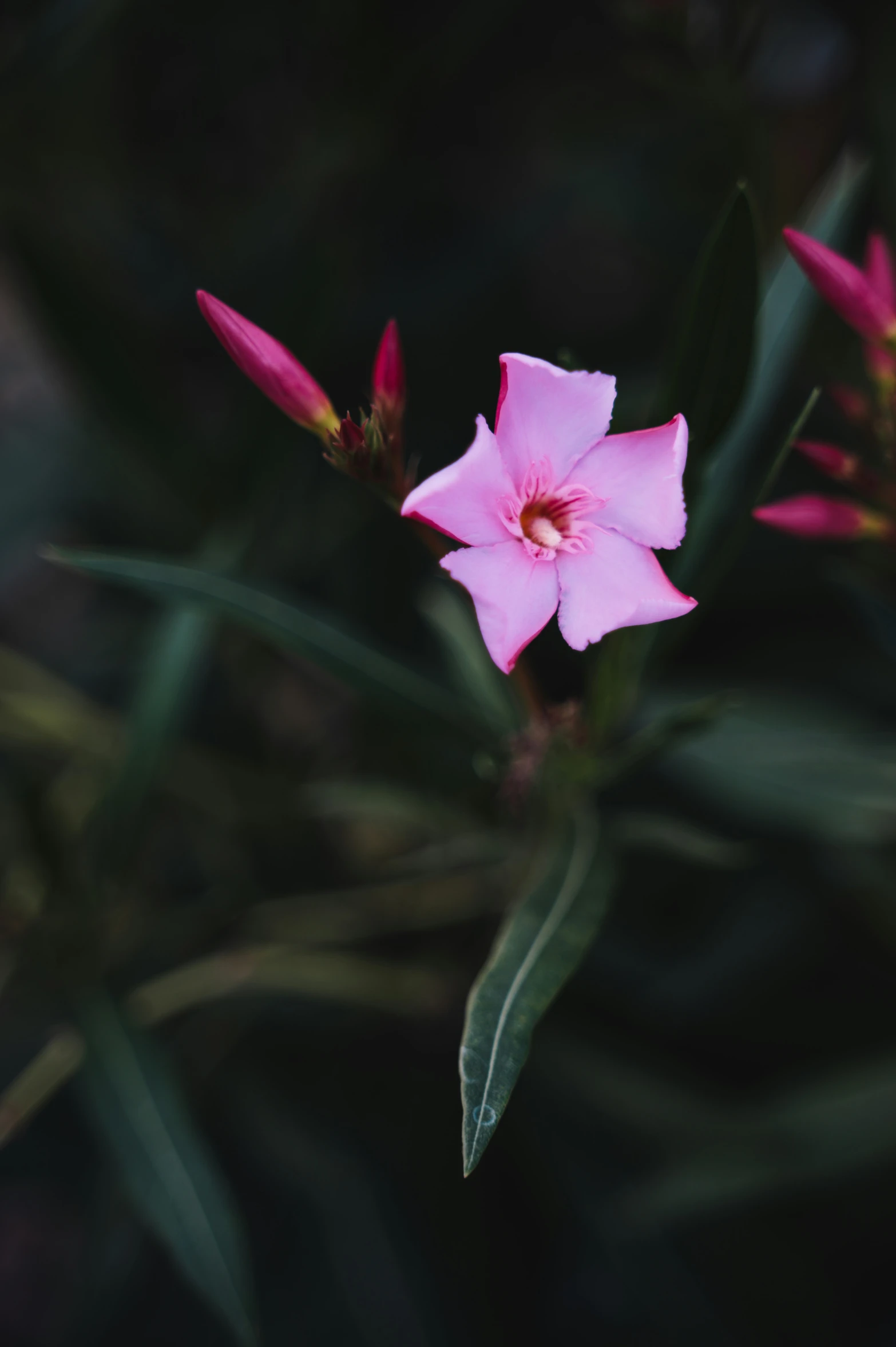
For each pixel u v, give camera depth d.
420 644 0.64
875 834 0.54
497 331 0.65
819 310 0.57
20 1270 0.74
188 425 0.59
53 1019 0.55
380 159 0.64
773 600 0.60
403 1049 0.64
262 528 0.59
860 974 0.58
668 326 0.62
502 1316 0.59
